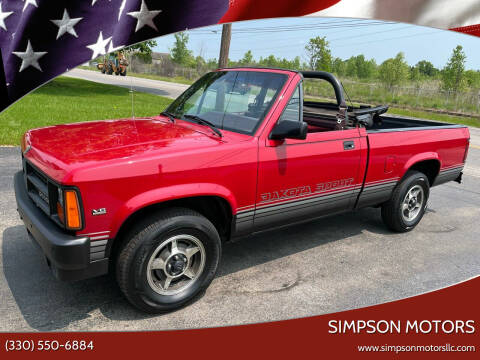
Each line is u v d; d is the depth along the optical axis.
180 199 2.86
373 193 4.16
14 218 4.34
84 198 2.37
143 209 2.77
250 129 3.19
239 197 3.05
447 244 4.46
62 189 2.35
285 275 3.53
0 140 8.02
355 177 3.87
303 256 3.94
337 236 4.52
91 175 2.37
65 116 11.72
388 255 4.07
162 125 3.45
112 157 2.53
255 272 3.56
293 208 3.47
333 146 3.59
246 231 3.26
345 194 3.87
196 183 2.77
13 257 3.51
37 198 2.85
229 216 3.12
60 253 2.38
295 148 3.31
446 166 4.90
